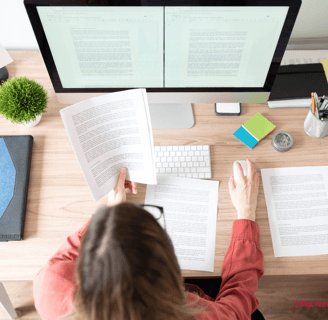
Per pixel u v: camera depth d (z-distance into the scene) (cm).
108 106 78
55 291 65
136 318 38
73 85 93
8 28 112
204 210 89
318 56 112
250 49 83
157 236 40
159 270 39
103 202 91
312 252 84
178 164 95
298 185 92
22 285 143
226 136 100
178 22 77
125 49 83
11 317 135
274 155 97
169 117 103
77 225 87
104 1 72
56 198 91
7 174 92
